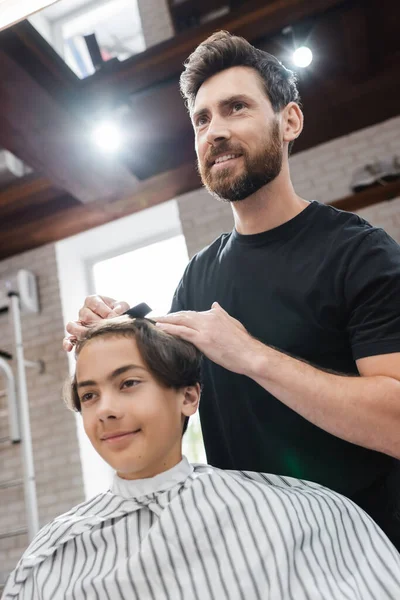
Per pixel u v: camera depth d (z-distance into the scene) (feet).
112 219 15.06
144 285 16.16
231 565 3.09
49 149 11.77
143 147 13.76
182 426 3.92
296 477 4.18
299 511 3.31
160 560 3.13
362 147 13.37
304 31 11.00
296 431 4.23
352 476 4.09
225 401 4.52
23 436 12.50
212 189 4.47
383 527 3.97
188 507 3.30
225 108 4.43
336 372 4.06
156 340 3.69
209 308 4.80
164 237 16.26
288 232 4.58
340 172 13.38
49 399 14.60
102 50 16.97
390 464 4.14
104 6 17.26
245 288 4.60
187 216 14.38
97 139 11.89
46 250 15.92
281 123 4.62
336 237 4.37
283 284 4.40
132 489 3.60
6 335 15.46
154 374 3.64
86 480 13.75
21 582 3.51
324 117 13.15
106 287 16.48
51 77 11.19
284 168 4.65
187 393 3.91
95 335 3.72
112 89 11.66
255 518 3.21
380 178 12.39
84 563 3.37
